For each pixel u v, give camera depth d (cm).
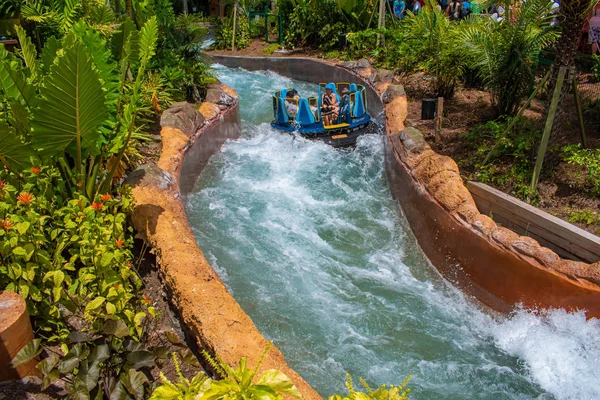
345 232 821
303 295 664
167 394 285
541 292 569
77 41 471
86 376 347
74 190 588
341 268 730
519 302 592
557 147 752
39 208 512
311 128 1171
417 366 558
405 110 1128
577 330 536
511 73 946
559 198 695
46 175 547
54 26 955
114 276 449
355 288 688
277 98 1212
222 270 689
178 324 500
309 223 842
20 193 495
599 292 516
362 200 926
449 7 1873
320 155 1117
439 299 669
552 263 562
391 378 538
